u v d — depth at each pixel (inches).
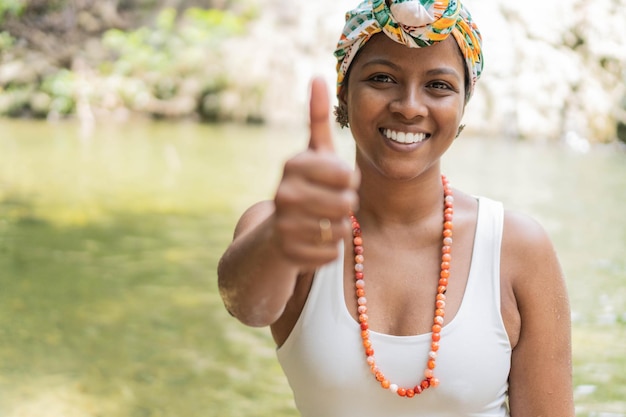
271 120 522.9
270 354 155.3
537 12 424.5
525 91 431.5
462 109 70.5
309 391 70.1
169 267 209.3
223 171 352.8
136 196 297.4
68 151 398.0
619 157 390.9
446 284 70.4
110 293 188.2
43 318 170.7
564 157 384.2
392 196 71.2
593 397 124.8
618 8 423.2
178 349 155.9
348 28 69.7
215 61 538.9
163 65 541.6
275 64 528.1
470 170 335.9
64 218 261.9
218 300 185.0
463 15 68.4
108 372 144.3
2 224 252.1
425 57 67.1
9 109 520.4
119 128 488.7
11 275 200.1
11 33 544.4
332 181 42.4
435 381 67.6
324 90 44.1
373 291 70.9
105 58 546.6
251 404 133.0
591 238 222.1
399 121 67.6
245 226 73.6
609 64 425.7
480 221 72.3
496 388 70.0
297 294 70.3
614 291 174.9
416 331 69.6
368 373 68.4
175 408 131.0
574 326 155.2
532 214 252.1
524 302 72.4
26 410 128.7
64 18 554.6
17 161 365.4
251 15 551.5
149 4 570.6
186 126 506.6
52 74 531.8
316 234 42.6
